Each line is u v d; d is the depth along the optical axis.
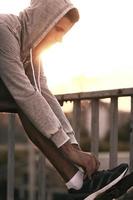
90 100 3.43
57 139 2.81
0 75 2.88
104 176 2.85
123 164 2.87
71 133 3.01
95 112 3.38
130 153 3.18
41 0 2.91
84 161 2.83
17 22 2.90
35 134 2.88
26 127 2.91
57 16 2.88
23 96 2.83
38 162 3.69
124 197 3.23
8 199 3.72
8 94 2.90
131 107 3.17
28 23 2.90
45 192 3.66
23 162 16.64
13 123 3.70
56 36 2.94
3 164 13.91
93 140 3.38
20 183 16.94
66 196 2.99
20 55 2.93
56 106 3.06
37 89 2.91
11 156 3.72
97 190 2.83
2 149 13.81
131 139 3.18
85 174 2.86
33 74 3.00
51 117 2.82
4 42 2.85
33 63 3.03
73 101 3.51
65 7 2.88
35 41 2.90
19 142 15.66
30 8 2.93
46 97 3.07
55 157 2.87
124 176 2.84
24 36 2.91
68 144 2.83
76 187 2.87
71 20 2.92
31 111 2.82
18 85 2.84
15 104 2.91
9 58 2.85
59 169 2.88
